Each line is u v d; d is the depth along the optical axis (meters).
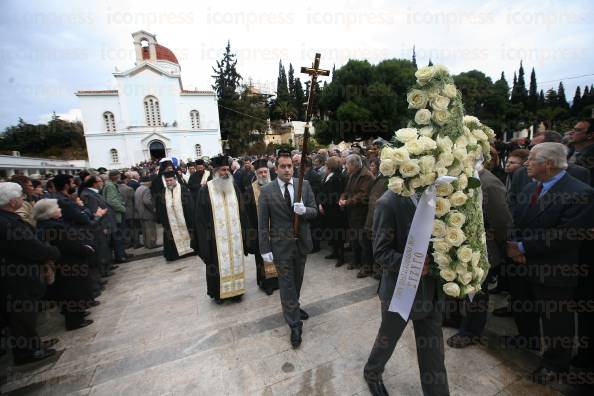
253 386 2.29
